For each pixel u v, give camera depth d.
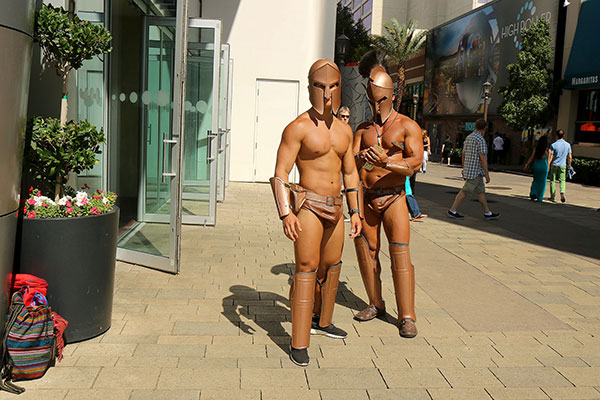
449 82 36.66
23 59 3.23
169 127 6.40
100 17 6.41
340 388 3.37
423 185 17.53
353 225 4.03
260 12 13.97
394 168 4.18
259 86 14.23
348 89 16.45
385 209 4.43
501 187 17.52
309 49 14.19
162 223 5.83
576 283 6.11
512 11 28.81
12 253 3.33
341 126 3.85
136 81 6.86
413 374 3.61
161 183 6.12
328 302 4.11
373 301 4.66
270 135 14.38
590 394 3.42
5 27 3.01
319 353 3.89
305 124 3.70
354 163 3.99
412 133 4.33
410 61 46.59
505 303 5.25
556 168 13.90
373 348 4.02
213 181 8.33
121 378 3.37
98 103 6.41
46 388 3.21
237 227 8.38
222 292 5.14
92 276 3.82
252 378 3.45
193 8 12.06
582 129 24.39
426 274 6.24
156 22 6.70
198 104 8.27
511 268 6.71
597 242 8.60
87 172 6.24
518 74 24.47
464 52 34.34
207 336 4.09
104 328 4.02
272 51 14.11
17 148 3.25
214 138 8.22
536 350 4.12
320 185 3.77
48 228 3.61
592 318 4.91
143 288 5.17
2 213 3.15
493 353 4.02
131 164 6.75
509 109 24.73
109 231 3.91
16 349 3.21
